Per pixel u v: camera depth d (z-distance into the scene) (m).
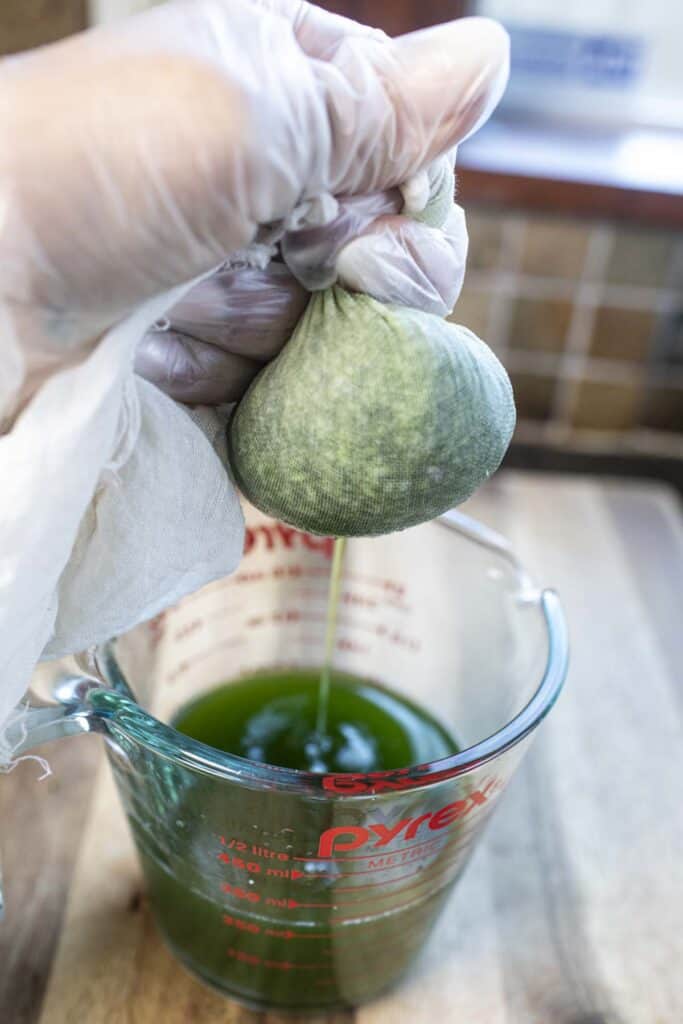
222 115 0.20
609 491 0.62
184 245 0.21
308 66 0.21
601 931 0.36
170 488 0.25
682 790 0.41
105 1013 0.33
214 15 0.21
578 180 0.55
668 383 0.62
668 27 0.61
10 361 0.22
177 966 0.34
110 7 0.49
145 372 0.25
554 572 0.53
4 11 0.49
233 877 0.30
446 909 0.36
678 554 0.56
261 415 0.24
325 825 0.28
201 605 0.39
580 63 0.63
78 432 0.22
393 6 0.53
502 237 0.57
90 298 0.21
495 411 0.24
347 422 0.23
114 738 0.29
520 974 0.35
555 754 0.42
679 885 0.38
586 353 0.61
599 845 0.39
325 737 0.37
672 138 0.64
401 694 0.41
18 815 0.38
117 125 0.19
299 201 0.22
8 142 0.20
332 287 0.24
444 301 0.25
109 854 0.38
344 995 0.33
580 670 0.47
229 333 0.25
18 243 0.20
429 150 0.23
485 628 0.38
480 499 0.60
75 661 0.29
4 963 0.34
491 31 0.23
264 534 0.39
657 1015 0.34
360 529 0.24
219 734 0.37
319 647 0.43
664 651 0.48
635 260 0.58
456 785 0.28
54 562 0.24
